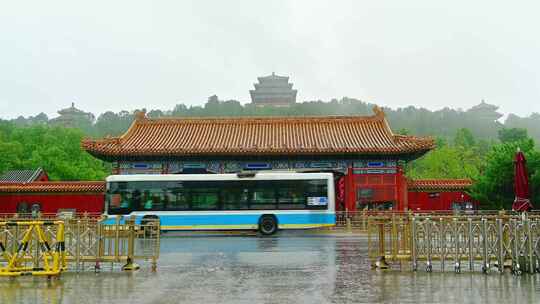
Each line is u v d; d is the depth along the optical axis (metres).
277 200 29.95
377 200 40.25
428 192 42.00
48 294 12.03
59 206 42.12
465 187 41.56
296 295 11.75
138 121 46.03
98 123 155.88
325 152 39.44
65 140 69.81
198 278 14.32
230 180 30.25
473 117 177.00
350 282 13.51
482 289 12.42
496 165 38.53
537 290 12.26
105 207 30.03
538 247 15.13
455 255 15.21
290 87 170.50
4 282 13.71
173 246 24.02
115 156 40.53
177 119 46.38
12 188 41.69
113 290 12.52
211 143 41.81
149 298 11.49
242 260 18.39
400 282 13.48
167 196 30.06
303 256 19.52
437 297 11.46
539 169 36.22
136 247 23.08
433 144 38.66
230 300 11.20
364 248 22.55
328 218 29.77
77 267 15.55
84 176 61.81
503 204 38.31
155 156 40.62
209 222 29.80
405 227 16.28
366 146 39.94
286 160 41.31
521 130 99.94
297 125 45.84
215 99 173.62
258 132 44.62
